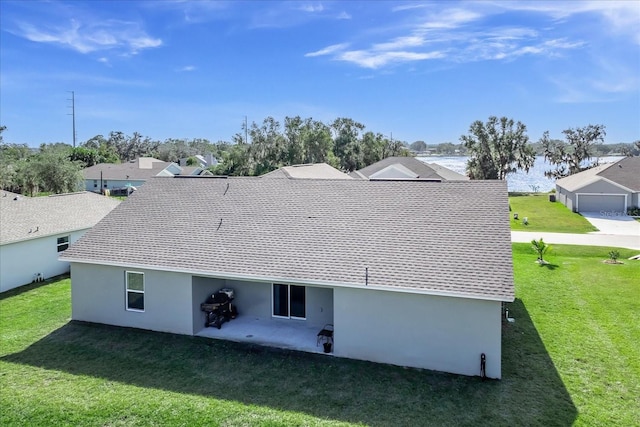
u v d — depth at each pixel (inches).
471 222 533.0
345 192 643.5
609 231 1296.8
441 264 472.1
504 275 442.3
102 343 521.0
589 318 588.7
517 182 4072.3
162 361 472.1
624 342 509.7
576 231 1317.7
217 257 544.1
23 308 650.8
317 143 2837.1
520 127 2711.6
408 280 456.4
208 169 3139.8
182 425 353.4
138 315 568.4
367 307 469.4
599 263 896.3
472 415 365.1
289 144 2839.6
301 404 383.9
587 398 390.3
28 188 1876.2
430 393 402.6
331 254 518.0
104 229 637.3
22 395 399.2
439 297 443.8
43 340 530.9
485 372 432.5
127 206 690.8
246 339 529.0
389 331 463.8
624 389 404.8
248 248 553.6
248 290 600.4
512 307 637.9
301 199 644.1
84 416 365.4
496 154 2738.7
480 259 470.3
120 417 364.5
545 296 685.9
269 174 1125.1
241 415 365.7
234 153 2770.7
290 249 538.9
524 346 504.1
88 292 590.6
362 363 466.6
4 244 725.9
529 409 373.7
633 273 804.6
